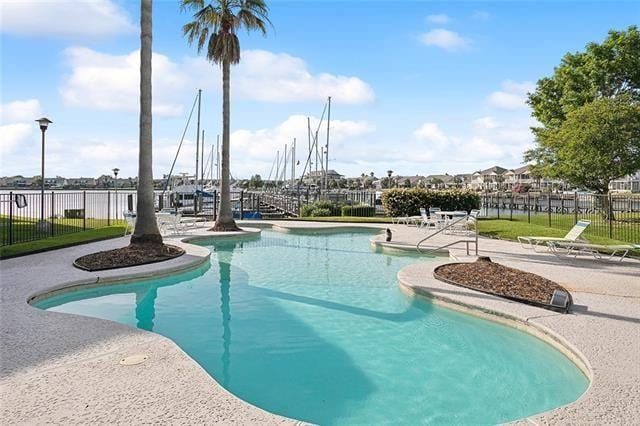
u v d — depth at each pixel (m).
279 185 82.25
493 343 5.95
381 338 6.13
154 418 3.45
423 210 19.45
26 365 4.48
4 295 7.29
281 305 7.75
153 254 10.91
